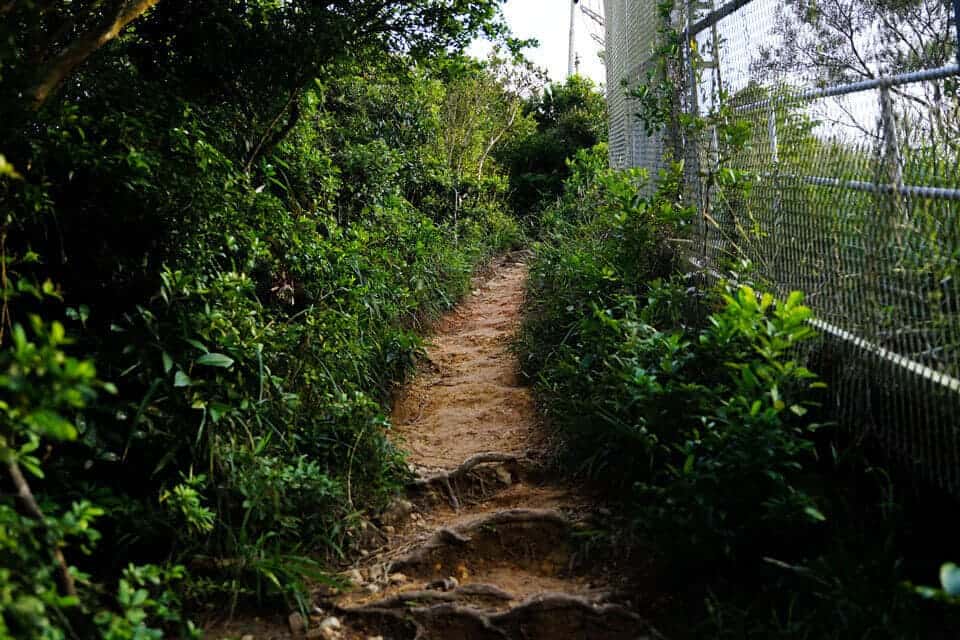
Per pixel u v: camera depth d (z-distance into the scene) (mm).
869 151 3088
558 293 6262
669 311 4551
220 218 3824
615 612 2867
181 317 3307
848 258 3250
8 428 2062
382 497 3812
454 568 3410
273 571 3016
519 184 18406
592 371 4363
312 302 4965
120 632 2143
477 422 4988
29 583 2020
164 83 4523
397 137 9414
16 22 3076
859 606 2434
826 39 3631
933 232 2701
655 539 3033
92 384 1778
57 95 3463
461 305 8625
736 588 2814
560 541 3477
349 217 7086
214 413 3160
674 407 3398
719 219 4641
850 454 3088
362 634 2922
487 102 15250
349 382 4426
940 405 2656
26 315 3219
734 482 2854
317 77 5016
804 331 3018
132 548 3000
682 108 5480
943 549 2697
